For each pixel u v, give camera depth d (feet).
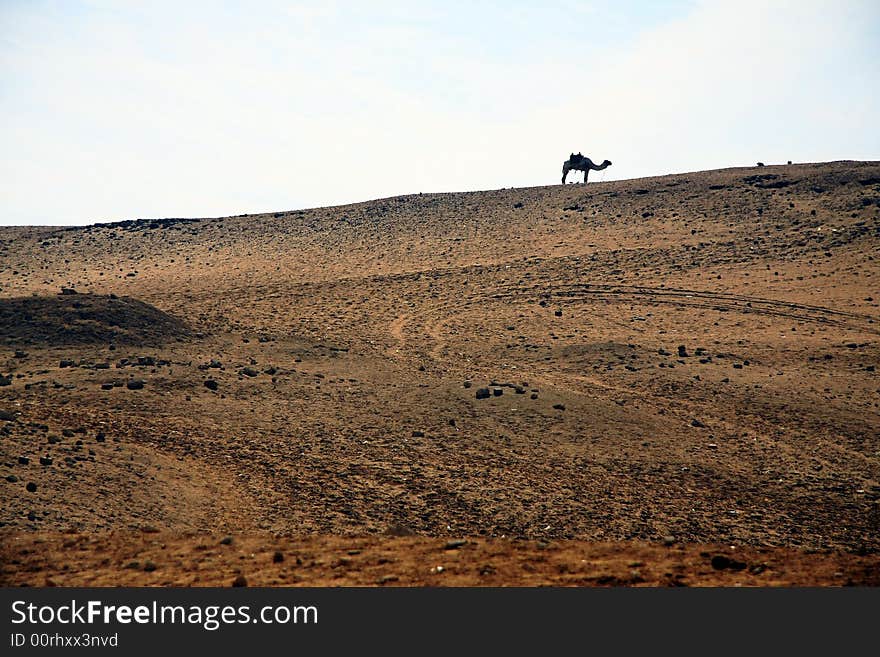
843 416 453.99
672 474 364.17
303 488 315.78
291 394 442.91
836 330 622.95
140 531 250.98
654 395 483.10
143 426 375.25
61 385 426.92
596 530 295.48
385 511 299.17
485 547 224.12
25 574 205.77
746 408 464.24
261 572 203.51
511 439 389.80
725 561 205.67
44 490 269.44
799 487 359.87
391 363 534.78
